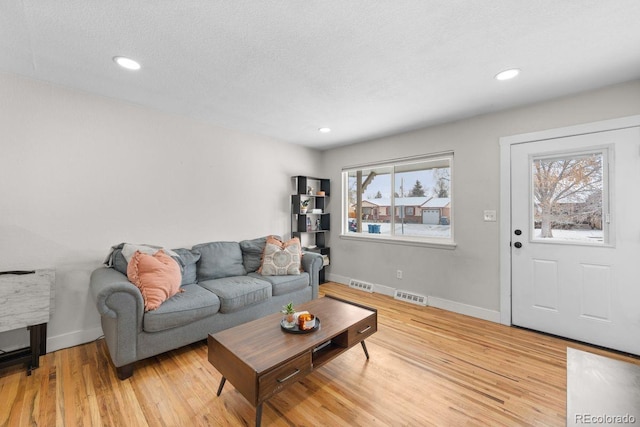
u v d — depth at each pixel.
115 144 2.62
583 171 2.45
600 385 1.15
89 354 2.26
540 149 2.64
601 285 2.37
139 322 1.98
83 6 1.41
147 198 2.82
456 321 2.93
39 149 2.24
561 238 2.56
